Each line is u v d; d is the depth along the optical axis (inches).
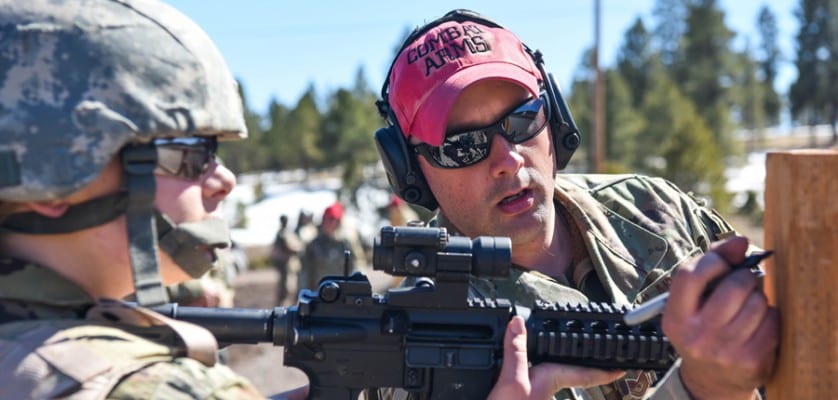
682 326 52.3
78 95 55.0
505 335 66.8
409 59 86.2
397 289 71.3
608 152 2134.6
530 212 84.7
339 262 492.1
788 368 49.7
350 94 2327.8
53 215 56.0
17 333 53.4
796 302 48.9
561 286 82.7
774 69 3265.3
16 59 55.1
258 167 2935.5
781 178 49.9
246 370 332.2
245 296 652.7
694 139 1236.5
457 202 85.8
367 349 69.3
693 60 2704.2
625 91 2223.2
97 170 54.6
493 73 81.3
